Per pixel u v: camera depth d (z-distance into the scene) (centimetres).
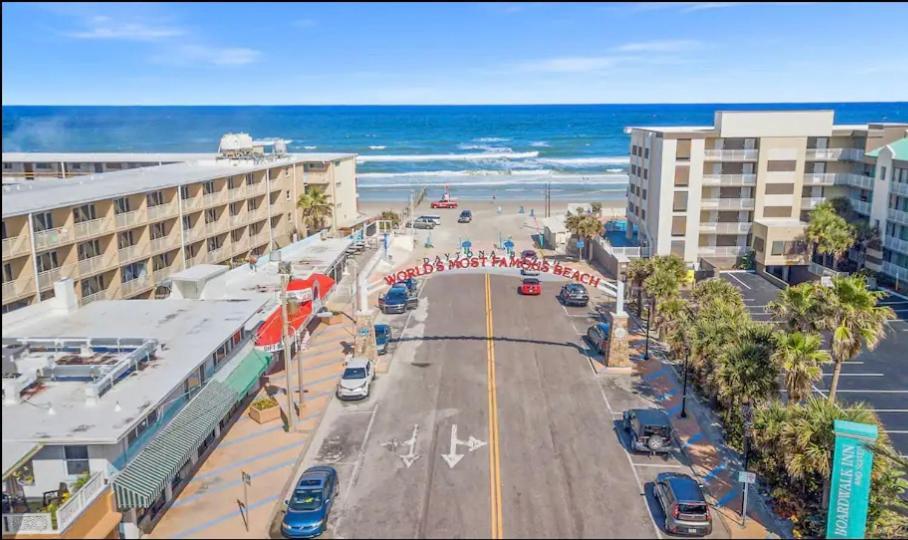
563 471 3259
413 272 4575
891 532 2730
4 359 2859
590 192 13638
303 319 4594
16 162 8844
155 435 2902
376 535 2769
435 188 14175
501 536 2758
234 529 2802
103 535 2436
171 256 5762
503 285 6769
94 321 3712
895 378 4422
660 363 4647
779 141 6800
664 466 3325
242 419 3819
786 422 2816
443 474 3225
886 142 6719
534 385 4281
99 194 4903
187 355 3209
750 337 3353
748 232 6981
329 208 8012
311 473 3030
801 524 2861
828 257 6831
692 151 6731
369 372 4256
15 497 2480
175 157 8894
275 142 8225
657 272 4753
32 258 4303
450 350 4900
